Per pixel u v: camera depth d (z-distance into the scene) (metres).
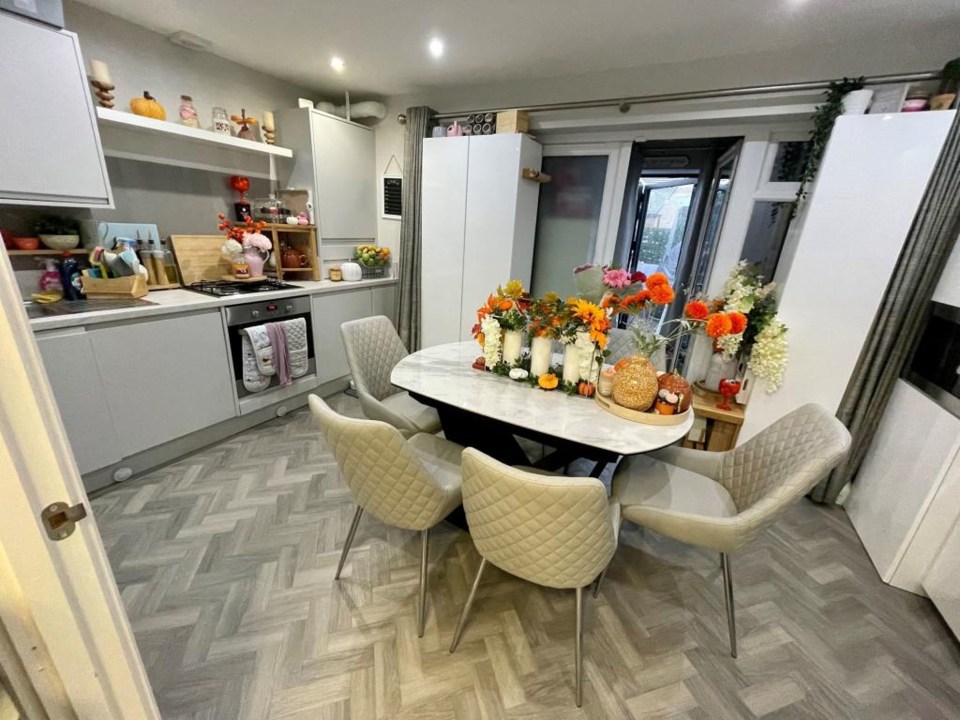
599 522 1.02
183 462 2.32
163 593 1.53
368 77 2.95
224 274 2.85
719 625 1.51
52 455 0.55
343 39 2.32
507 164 2.81
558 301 1.68
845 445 1.17
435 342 3.46
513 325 1.79
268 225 2.93
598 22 1.98
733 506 1.49
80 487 0.60
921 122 1.68
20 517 0.54
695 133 2.59
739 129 2.46
